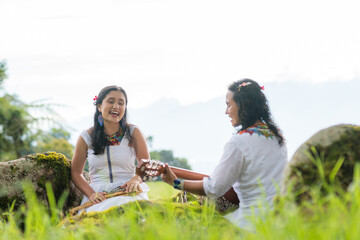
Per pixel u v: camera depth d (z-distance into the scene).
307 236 2.02
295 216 2.14
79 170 4.83
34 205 2.78
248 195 3.41
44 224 2.58
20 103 18.98
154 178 3.91
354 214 2.07
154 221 2.55
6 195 4.24
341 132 2.77
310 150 2.75
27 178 4.44
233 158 3.41
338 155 2.70
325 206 2.53
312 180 2.69
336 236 1.97
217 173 3.46
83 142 4.85
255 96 3.60
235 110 3.68
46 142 18.56
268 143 3.41
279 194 2.77
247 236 2.32
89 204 4.39
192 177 4.35
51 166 4.62
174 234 2.25
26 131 18.36
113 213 2.98
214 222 2.82
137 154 4.89
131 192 4.39
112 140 4.84
